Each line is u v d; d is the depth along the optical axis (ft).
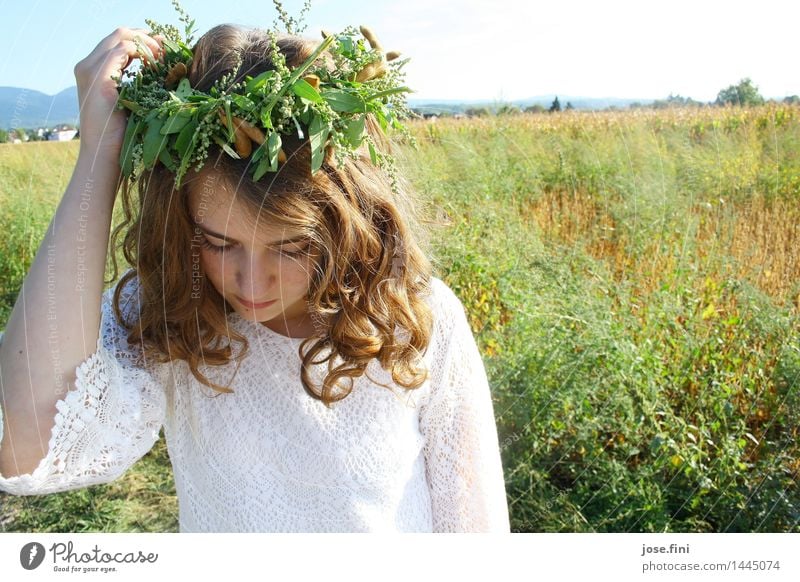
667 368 9.16
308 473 3.42
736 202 12.40
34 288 2.80
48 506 8.86
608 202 12.84
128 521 8.79
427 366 3.55
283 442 3.42
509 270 10.43
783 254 10.89
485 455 3.70
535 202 14.24
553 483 8.30
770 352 9.04
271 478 3.42
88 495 9.09
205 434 3.43
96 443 2.97
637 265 11.15
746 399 8.84
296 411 3.41
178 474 3.62
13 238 12.54
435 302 3.63
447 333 3.62
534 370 8.61
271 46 2.99
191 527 3.60
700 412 8.65
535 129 16.57
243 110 2.74
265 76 2.80
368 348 3.27
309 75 2.92
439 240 9.34
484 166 14.47
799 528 7.17
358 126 2.95
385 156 3.14
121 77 3.02
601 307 9.37
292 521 3.43
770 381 8.80
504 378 8.66
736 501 7.62
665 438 7.89
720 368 8.98
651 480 7.98
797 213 11.35
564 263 10.50
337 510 3.41
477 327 10.13
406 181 3.79
